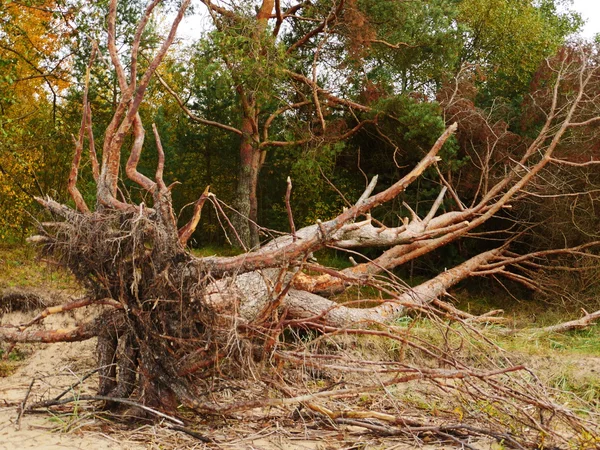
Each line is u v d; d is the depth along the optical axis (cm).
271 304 533
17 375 708
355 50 1573
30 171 1344
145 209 523
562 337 928
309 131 1563
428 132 1305
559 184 1151
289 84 1584
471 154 1333
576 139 1191
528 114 1298
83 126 598
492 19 2053
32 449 450
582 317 1003
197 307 513
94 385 650
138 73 1625
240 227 1680
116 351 563
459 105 1353
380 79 1591
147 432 492
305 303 794
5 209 1376
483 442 510
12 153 1197
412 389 629
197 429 516
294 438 502
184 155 2014
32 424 511
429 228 1044
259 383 558
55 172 1562
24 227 1414
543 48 2161
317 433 514
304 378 602
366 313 822
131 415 526
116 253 508
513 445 505
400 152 1428
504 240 1230
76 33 1213
